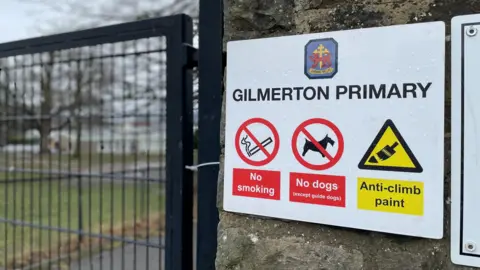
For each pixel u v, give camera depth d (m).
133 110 2.86
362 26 1.24
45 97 3.08
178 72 1.85
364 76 1.22
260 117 1.38
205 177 1.62
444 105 1.13
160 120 2.61
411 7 1.18
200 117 1.64
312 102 1.30
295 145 1.32
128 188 6.51
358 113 1.23
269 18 1.38
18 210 5.65
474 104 1.10
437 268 1.14
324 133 1.28
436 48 1.14
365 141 1.22
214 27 1.61
